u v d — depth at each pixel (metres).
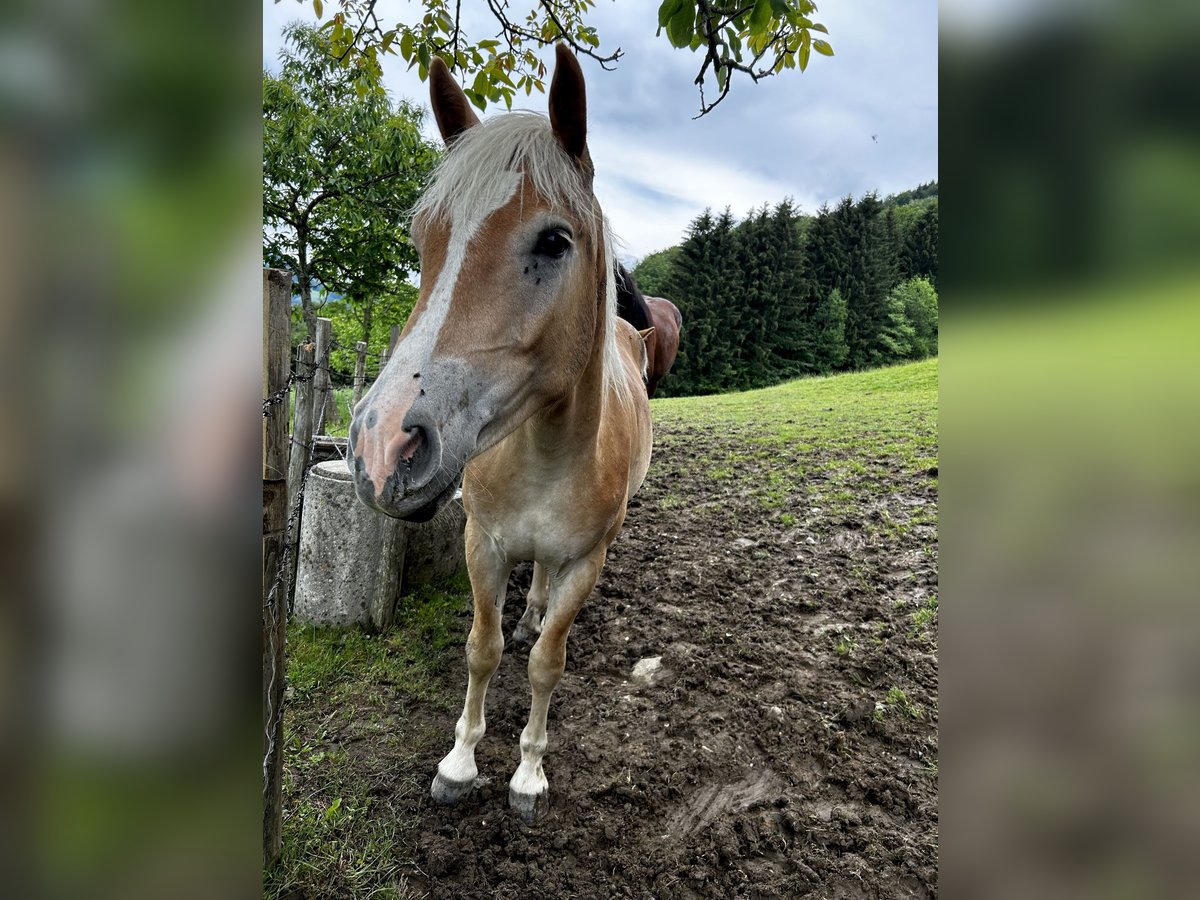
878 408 9.31
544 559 1.99
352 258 8.20
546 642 2.05
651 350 4.50
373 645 3.07
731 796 2.20
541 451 1.79
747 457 6.47
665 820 2.10
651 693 2.74
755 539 4.32
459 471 1.22
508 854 1.95
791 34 2.06
